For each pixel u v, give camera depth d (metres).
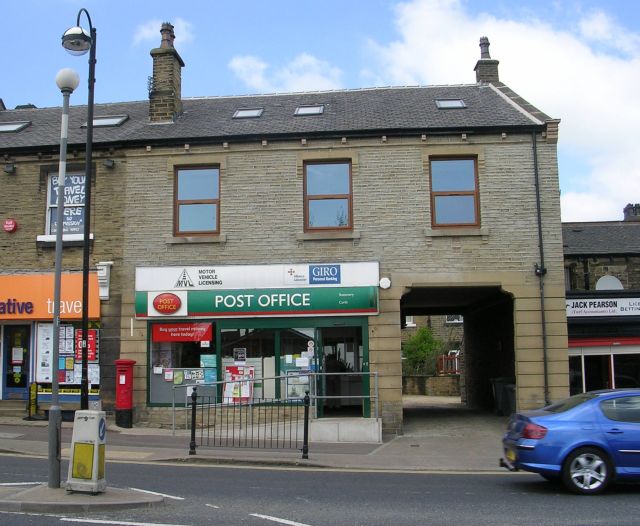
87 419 8.49
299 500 8.58
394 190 16.00
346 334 16.02
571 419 9.21
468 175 16.16
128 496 8.33
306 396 12.18
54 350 8.96
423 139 16.06
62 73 9.45
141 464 11.57
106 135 17.31
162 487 9.41
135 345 15.92
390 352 15.53
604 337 18.61
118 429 15.15
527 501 8.55
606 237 25.34
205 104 19.78
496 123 16.14
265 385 15.76
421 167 16.05
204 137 16.28
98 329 16.12
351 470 11.30
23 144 17.06
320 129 16.31
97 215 16.47
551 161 16.02
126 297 16.09
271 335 15.93
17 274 16.52
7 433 14.25
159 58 18.19
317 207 16.23
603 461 9.04
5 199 16.91
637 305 18.72
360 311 15.59
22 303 16.39
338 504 8.33
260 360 15.86
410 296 18.52
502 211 15.84
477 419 18.05
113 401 15.95
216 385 15.77
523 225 15.80
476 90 19.48
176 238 16.12
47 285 16.38
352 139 16.17
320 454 12.63
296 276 15.80
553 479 10.02
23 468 10.68
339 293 15.67
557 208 15.83
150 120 17.97
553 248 15.71
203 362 15.88
